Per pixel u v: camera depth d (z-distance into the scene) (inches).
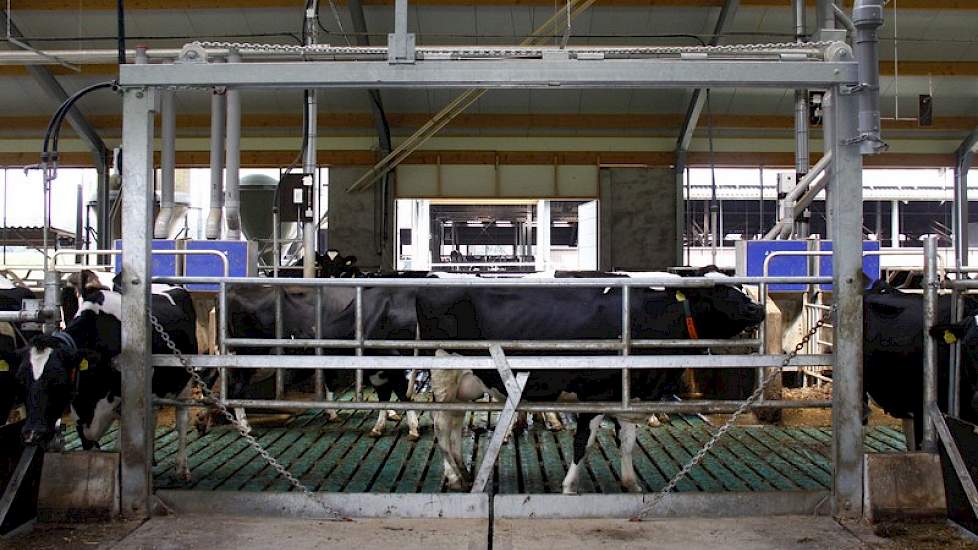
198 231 748.0
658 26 501.0
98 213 583.8
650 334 177.8
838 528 151.4
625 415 173.9
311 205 346.9
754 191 701.9
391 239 591.2
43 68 513.7
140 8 478.3
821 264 325.4
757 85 157.8
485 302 178.2
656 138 594.6
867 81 154.6
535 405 160.9
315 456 218.2
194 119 571.5
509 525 153.3
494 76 154.3
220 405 161.6
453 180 592.7
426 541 144.2
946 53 520.4
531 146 595.5
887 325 189.5
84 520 155.3
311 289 232.5
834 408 157.8
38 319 159.5
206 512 159.8
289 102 566.6
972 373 157.8
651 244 597.0
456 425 191.6
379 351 229.5
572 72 154.4
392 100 566.3
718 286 178.7
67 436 236.5
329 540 144.7
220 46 160.9
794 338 337.4
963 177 586.9
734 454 222.4
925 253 164.7
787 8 484.4
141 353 157.6
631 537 146.2
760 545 142.3
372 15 492.4
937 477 156.7
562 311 177.2
